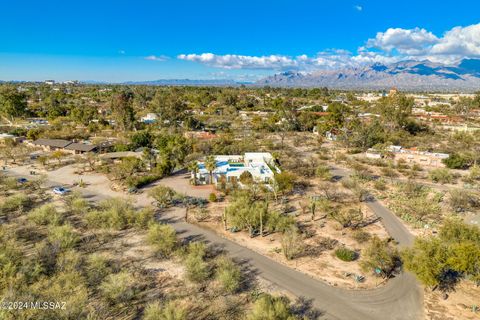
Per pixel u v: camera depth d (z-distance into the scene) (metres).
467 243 31.39
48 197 58.62
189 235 45.03
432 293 32.53
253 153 83.00
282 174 61.22
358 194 58.78
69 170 76.69
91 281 33.09
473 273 31.42
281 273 36.03
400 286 33.75
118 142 100.69
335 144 110.19
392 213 53.25
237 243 42.88
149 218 48.44
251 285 33.75
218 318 28.78
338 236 44.91
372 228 47.59
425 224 48.47
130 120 129.88
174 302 29.30
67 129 118.44
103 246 41.19
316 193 62.31
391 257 37.34
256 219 44.88
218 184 64.50
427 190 64.56
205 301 31.02
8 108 146.62
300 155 94.81
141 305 30.34
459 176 74.44
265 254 40.06
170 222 49.34
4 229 43.06
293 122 139.00
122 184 66.94
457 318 29.03
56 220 45.19
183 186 66.69
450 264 30.23
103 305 29.56
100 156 84.00
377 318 29.22
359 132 103.19
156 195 55.41
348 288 33.44
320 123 135.75
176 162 78.19
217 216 51.59
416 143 105.69
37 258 35.66
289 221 45.75
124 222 47.34
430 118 156.62
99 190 63.47
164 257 38.75
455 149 96.56
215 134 123.25
